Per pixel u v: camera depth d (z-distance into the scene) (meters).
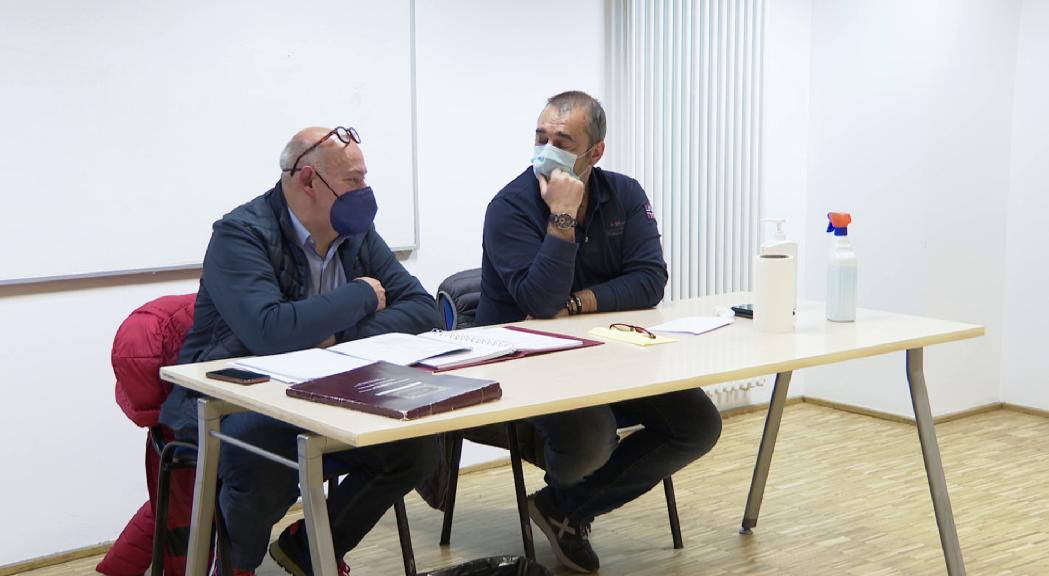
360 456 2.16
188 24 2.97
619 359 1.86
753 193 4.37
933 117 4.13
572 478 2.40
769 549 2.83
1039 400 4.41
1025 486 3.39
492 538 2.97
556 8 3.84
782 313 2.12
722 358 1.86
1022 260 4.43
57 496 2.89
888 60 4.26
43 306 2.82
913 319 2.31
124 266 2.92
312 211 2.19
